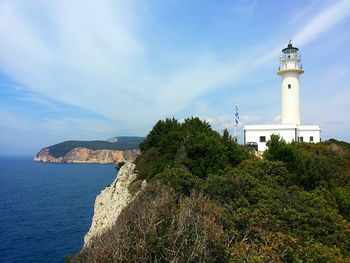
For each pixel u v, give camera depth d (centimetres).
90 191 10169
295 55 4966
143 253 1019
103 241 1295
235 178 1806
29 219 6156
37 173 17275
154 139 3950
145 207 1559
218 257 1098
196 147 2647
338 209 1889
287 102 4994
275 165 2180
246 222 1377
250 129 4769
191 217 1238
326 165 2872
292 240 1173
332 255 1167
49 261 4022
